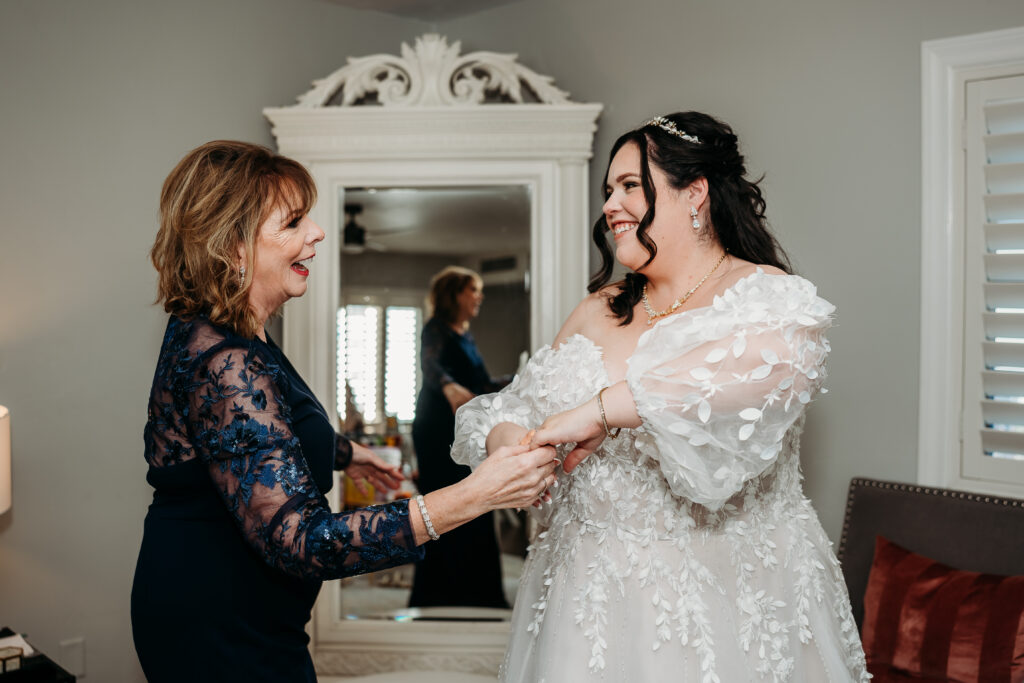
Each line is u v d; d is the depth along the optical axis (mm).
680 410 1295
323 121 2918
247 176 1427
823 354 1372
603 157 3137
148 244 2842
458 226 3006
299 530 1294
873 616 2166
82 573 2744
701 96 2861
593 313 1703
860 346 2535
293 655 1543
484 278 3006
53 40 2650
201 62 2953
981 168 2324
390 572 3021
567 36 3229
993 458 2338
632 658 1418
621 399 1344
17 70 2592
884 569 2215
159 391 1426
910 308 2438
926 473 2416
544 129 2912
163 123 2875
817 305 1345
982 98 2314
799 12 2621
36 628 2668
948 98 2355
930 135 2377
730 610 1427
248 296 1419
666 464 1316
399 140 2928
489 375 3012
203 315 1419
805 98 2619
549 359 1614
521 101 3010
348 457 2059
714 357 1293
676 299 1565
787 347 1313
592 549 1502
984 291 2330
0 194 2574
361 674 3002
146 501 2859
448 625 3002
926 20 2383
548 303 2963
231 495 1336
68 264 2695
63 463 2701
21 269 2615
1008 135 2264
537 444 1369
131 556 2834
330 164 2973
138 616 1461
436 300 3020
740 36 2758
